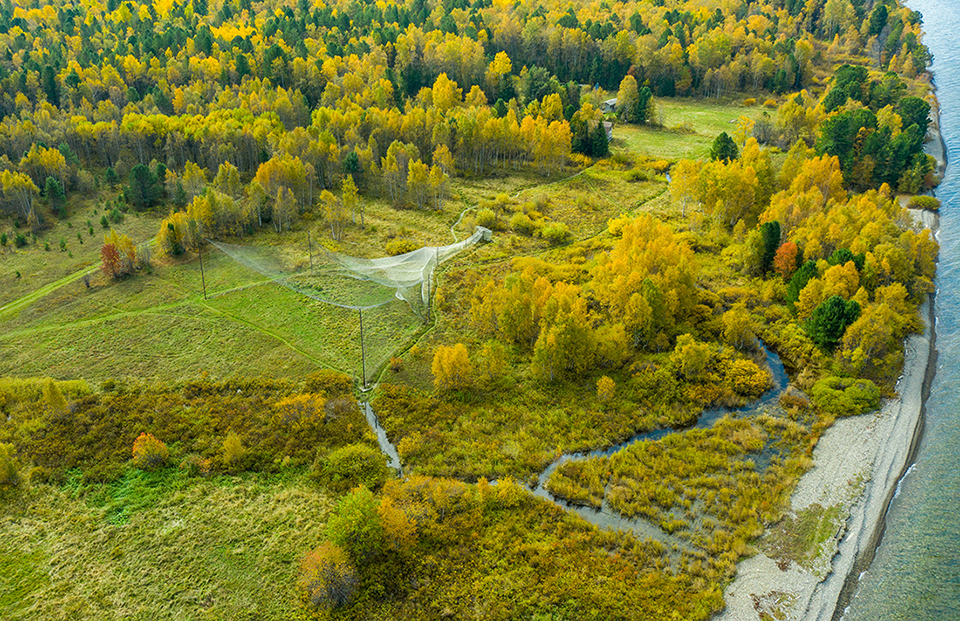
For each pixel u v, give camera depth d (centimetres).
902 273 9638
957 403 7612
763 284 9812
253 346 8575
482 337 8788
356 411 7494
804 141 15038
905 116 15662
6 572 5650
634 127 17625
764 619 5325
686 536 5991
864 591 5594
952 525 6103
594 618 5275
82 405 7469
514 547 5847
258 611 5353
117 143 13625
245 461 6769
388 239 11519
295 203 12019
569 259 10875
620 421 7338
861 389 7656
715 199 11769
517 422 7350
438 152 13675
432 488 6319
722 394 7688
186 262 10519
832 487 6550
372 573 5606
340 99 16312
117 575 5634
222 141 13688
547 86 17862
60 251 10825
